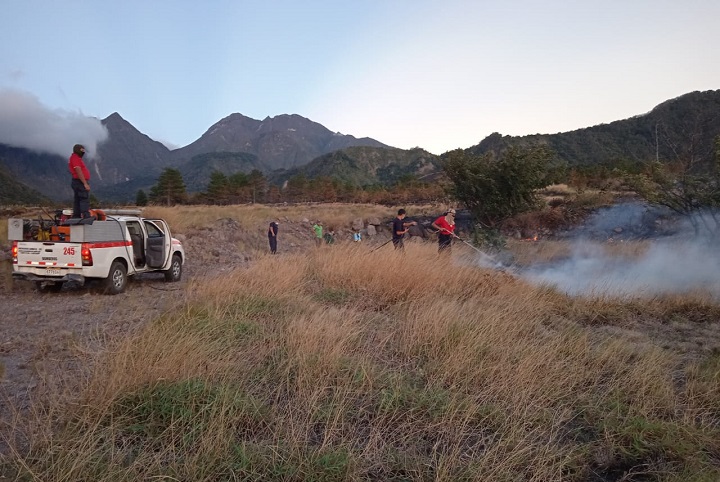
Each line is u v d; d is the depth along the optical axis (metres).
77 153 8.43
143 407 3.23
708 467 2.92
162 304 7.12
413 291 7.12
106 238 8.39
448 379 4.05
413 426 3.26
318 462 2.72
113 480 2.46
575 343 4.94
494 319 5.36
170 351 3.93
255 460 2.73
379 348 4.82
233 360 4.19
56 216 8.52
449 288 7.42
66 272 7.97
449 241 10.19
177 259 10.48
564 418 3.46
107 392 3.24
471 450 3.03
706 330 5.93
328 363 4.04
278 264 8.72
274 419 3.22
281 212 27.69
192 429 2.96
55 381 3.81
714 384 3.97
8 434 3.00
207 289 6.91
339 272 8.22
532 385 3.82
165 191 58.03
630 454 3.07
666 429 3.29
